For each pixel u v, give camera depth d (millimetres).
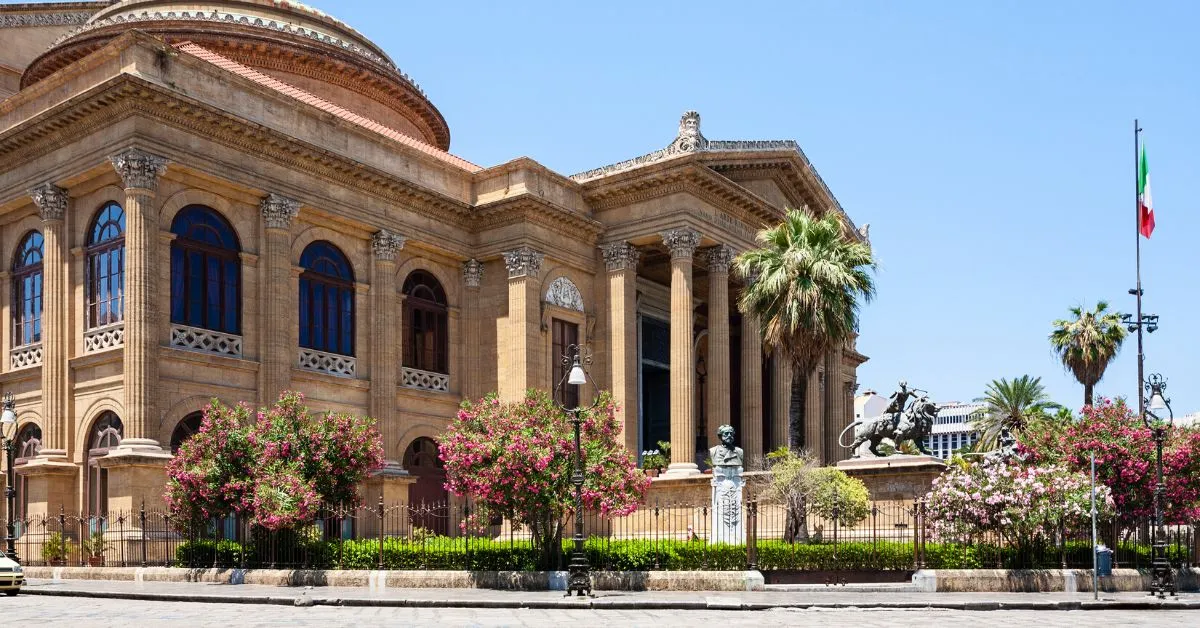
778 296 39000
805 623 21016
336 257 44531
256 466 32062
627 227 50594
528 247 48094
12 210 41188
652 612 23766
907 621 21766
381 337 45094
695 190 49438
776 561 29766
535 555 29969
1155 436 31031
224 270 39938
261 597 26016
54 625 20125
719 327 50594
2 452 40094
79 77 38656
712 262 51125
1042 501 29625
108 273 37875
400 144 46625
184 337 38062
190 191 38844
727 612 23766
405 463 46469
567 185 50469
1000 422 62375
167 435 37031
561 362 49594
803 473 34438
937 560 30297
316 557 31969
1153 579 29172
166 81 37750
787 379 53625
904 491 37031
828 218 40344
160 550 34812
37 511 37312
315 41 53094
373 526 43188
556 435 29672
